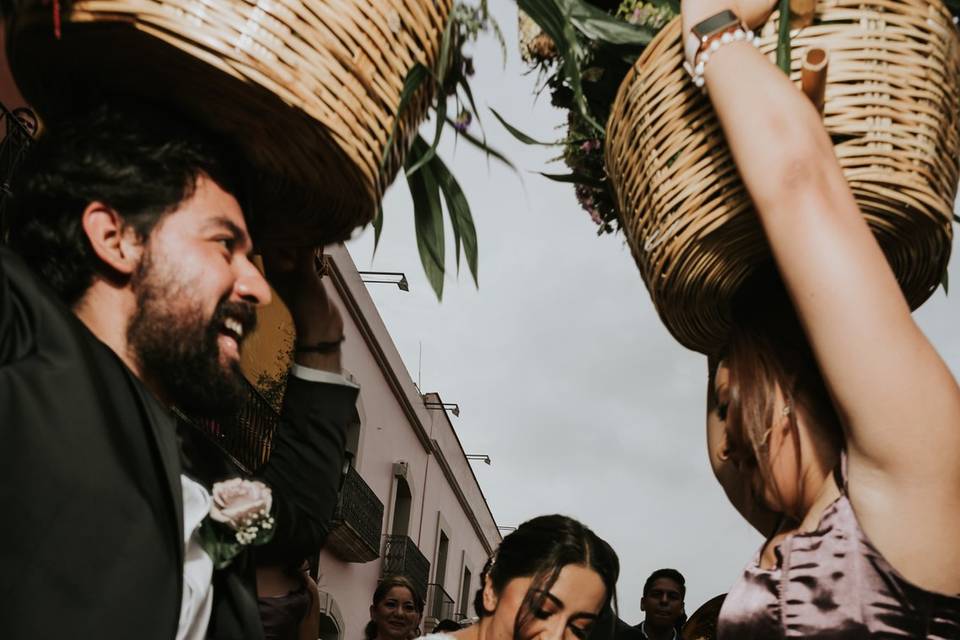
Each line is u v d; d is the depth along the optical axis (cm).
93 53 158
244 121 164
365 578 1953
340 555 1809
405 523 2158
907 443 124
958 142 157
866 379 124
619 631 400
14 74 167
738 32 141
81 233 161
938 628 126
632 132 158
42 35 157
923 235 151
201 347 162
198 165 165
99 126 163
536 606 245
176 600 144
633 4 185
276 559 205
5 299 146
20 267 151
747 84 137
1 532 133
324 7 150
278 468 212
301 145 164
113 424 147
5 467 135
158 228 162
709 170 148
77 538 137
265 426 1062
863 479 130
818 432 143
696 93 148
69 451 140
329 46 150
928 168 148
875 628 127
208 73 153
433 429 2373
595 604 249
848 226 129
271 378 1084
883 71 146
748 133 134
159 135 164
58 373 144
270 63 146
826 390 145
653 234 155
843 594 130
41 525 136
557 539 252
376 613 629
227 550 173
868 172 144
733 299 157
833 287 125
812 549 134
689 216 149
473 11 164
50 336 147
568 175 198
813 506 140
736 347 151
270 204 184
